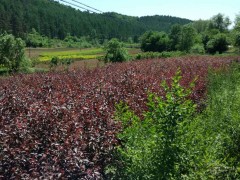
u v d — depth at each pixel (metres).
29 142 6.55
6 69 47.53
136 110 9.93
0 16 119.38
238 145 7.52
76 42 142.25
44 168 5.85
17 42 47.53
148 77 16.77
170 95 6.04
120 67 28.33
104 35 134.00
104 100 10.22
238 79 18.45
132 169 6.04
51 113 7.46
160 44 109.50
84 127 7.64
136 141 6.56
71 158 6.11
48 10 152.88
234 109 9.37
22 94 12.58
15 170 5.75
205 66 29.78
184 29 104.69
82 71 25.45
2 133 6.37
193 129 6.43
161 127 5.92
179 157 5.75
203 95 15.84
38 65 57.09
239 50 71.62
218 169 6.08
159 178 5.67
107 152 7.21
